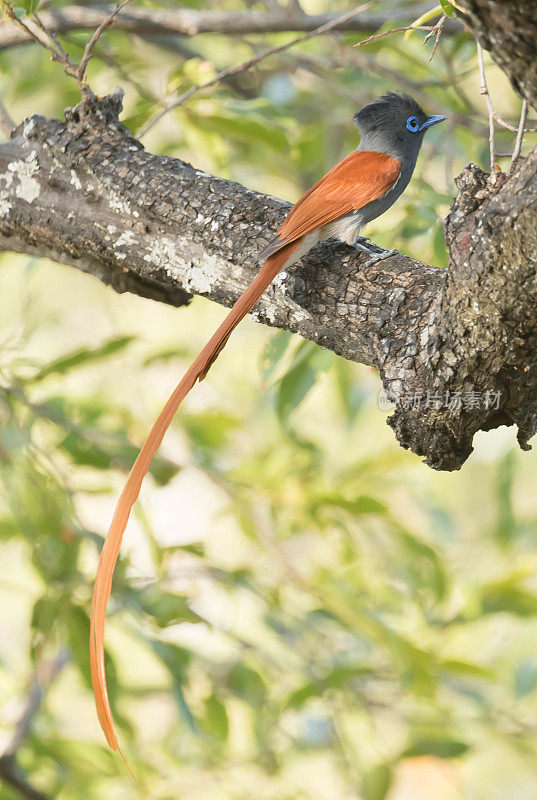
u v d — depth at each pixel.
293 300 5.98
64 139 6.54
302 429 12.36
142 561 9.39
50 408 9.31
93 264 6.77
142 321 14.73
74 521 8.55
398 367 5.51
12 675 10.35
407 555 9.84
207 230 6.14
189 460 10.02
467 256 4.95
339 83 11.60
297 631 9.73
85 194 6.44
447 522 11.27
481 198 4.98
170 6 11.04
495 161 5.12
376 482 10.46
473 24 4.09
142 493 9.52
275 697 9.85
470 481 14.64
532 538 10.84
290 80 12.64
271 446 10.81
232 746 10.76
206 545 9.84
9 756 9.11
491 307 4.94
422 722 9.91
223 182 6.32
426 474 12.23
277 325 6.20
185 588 9.24
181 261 6.26
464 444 5.59
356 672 9.08
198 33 10.55
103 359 9.18
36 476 8.54
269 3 11.22
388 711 10.09
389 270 5.85
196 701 9.45
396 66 11.81
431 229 8.39
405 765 10.11
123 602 8.25
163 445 9.91
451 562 10.78
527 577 10.05
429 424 5.46
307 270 6.00
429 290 5.63
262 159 12.02
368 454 11.06
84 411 9.71
